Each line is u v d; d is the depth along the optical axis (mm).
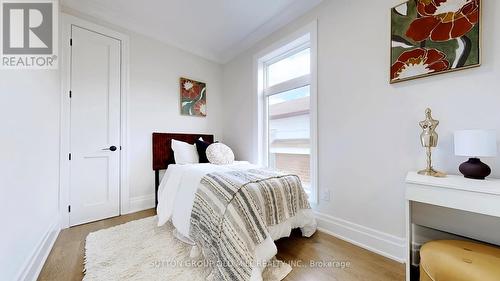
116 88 2535
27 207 1307
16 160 1174
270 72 3049
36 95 1525
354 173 1876
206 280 1293
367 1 1784
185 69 3221
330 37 2064
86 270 1392
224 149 2684
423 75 1460
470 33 1278
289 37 2504
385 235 1656
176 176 2094
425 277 1029
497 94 1214
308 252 1671
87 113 2326
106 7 2354
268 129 3068
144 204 2736
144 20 2615
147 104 2799
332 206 2041
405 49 1547
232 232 1297
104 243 1768
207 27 2781
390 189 1650
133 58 2686
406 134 1566
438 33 1396
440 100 1411
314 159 2193
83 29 2312
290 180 1850
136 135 2693
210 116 3537
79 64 2281
